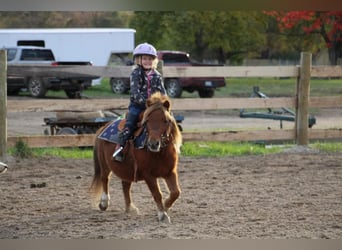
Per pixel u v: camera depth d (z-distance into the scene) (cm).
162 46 4825
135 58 965
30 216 1017
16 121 2522
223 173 1420
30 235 888
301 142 1769
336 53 4703
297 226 938
